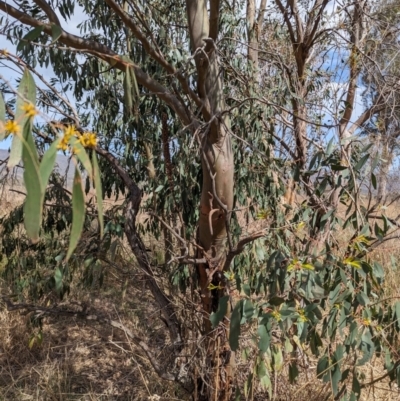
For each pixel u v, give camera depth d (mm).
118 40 2775
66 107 2654
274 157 2576
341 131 1959
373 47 2695
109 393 2832
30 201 685
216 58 1968
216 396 2141
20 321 3477
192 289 2375
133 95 1857
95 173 802
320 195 1778
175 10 2814
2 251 2789
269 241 2342
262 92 2564
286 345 1864
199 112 2012
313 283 1580
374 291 1988
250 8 3287
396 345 1888
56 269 2312
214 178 1961
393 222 2018
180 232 2588
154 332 3387
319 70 3080
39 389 2844
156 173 2766
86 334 3602
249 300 1551
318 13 2973
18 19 1688
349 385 2557
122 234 2514
